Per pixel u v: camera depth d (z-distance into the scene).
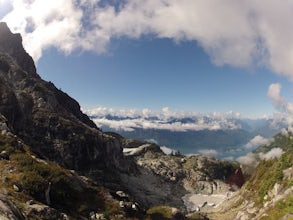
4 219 35.22
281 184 127.44
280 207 100.06
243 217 135.00
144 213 103.00
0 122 114.00
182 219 125.94
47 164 96.31
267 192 136.88
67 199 82.62
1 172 77.06
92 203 89.12
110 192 102.44
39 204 65.44
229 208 185.25
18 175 76.94
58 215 64.19
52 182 82.19
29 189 72.44
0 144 95.25
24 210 59.09
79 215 79.69
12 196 63.72
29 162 86.12
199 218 157.75
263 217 105.25
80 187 92.25
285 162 143.00
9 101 186.75
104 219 83.06
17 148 98.62
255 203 142.50
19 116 195.62
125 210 94.19
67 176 89.31
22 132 194.50
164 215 122.81
